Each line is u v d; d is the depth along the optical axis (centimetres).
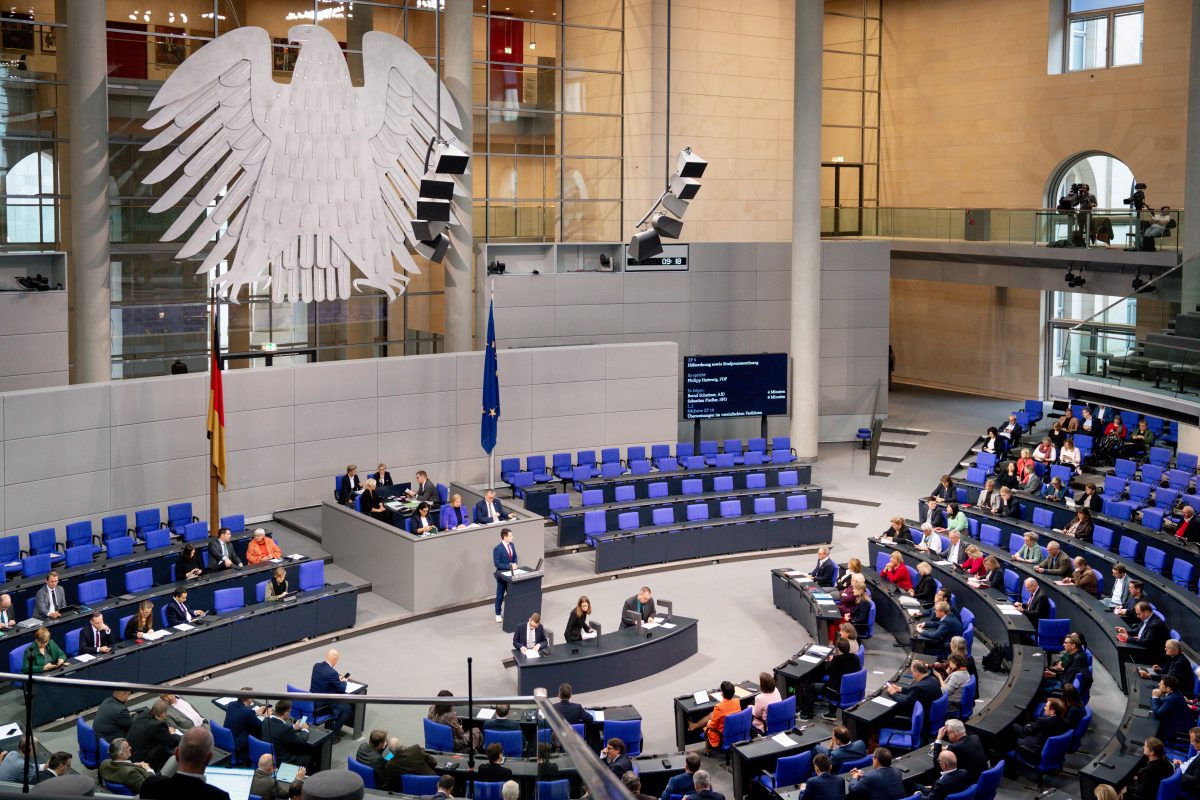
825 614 1872
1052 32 3206
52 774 704
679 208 2239
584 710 1434
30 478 2081
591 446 2794
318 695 721
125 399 2200
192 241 2423
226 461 2344
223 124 2402
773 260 3117
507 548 1978
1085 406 2830
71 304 2472
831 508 2678
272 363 2700
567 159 3008
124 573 1941
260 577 1955
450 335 2744
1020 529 2172
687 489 2517
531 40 2920
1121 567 1827
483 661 1855
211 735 667
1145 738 1345
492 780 712
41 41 2380
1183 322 2138
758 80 3162
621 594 2170
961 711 1508
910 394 3612
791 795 1278
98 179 2247
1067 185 3266
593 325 2955
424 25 2781
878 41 3600
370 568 2122
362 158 2567
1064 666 1567
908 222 3241
